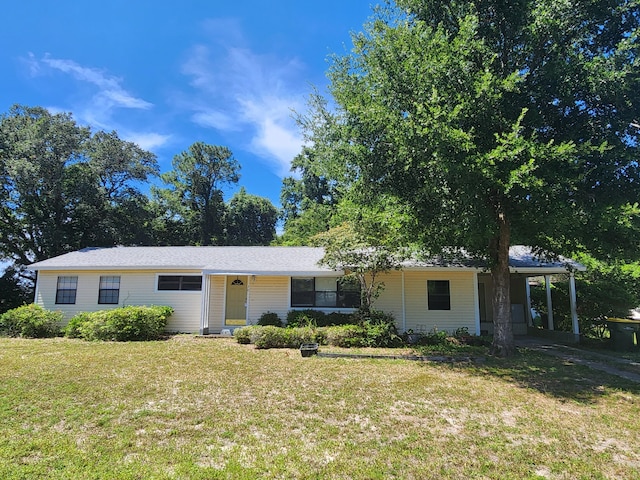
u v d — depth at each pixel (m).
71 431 4.83
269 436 4.70
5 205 23.83
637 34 8.11
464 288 14.70
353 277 13.77
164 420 5.23
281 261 16.02
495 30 9.34
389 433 4.83
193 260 16.33
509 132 8.24
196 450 4.29
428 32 8.81
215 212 45.12
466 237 8.48
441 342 12.33
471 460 4.11
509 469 3.91
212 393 6.50
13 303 22.92
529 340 14.31
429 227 9.05
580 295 16.09
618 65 8.32
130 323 13.07
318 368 8.47
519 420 5.35
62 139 23.69
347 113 10.42
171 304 15.73
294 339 11.51
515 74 7.82
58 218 24.97
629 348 12.32
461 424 5.17
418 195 8.70
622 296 15.34
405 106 8.64
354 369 8.40
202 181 44.47
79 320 13.89
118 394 6.39
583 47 9.39
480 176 7.60
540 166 7.49
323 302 15.14
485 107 8.00
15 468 3.82
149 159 29.78
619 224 7.54
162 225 39.47
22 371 7.98
